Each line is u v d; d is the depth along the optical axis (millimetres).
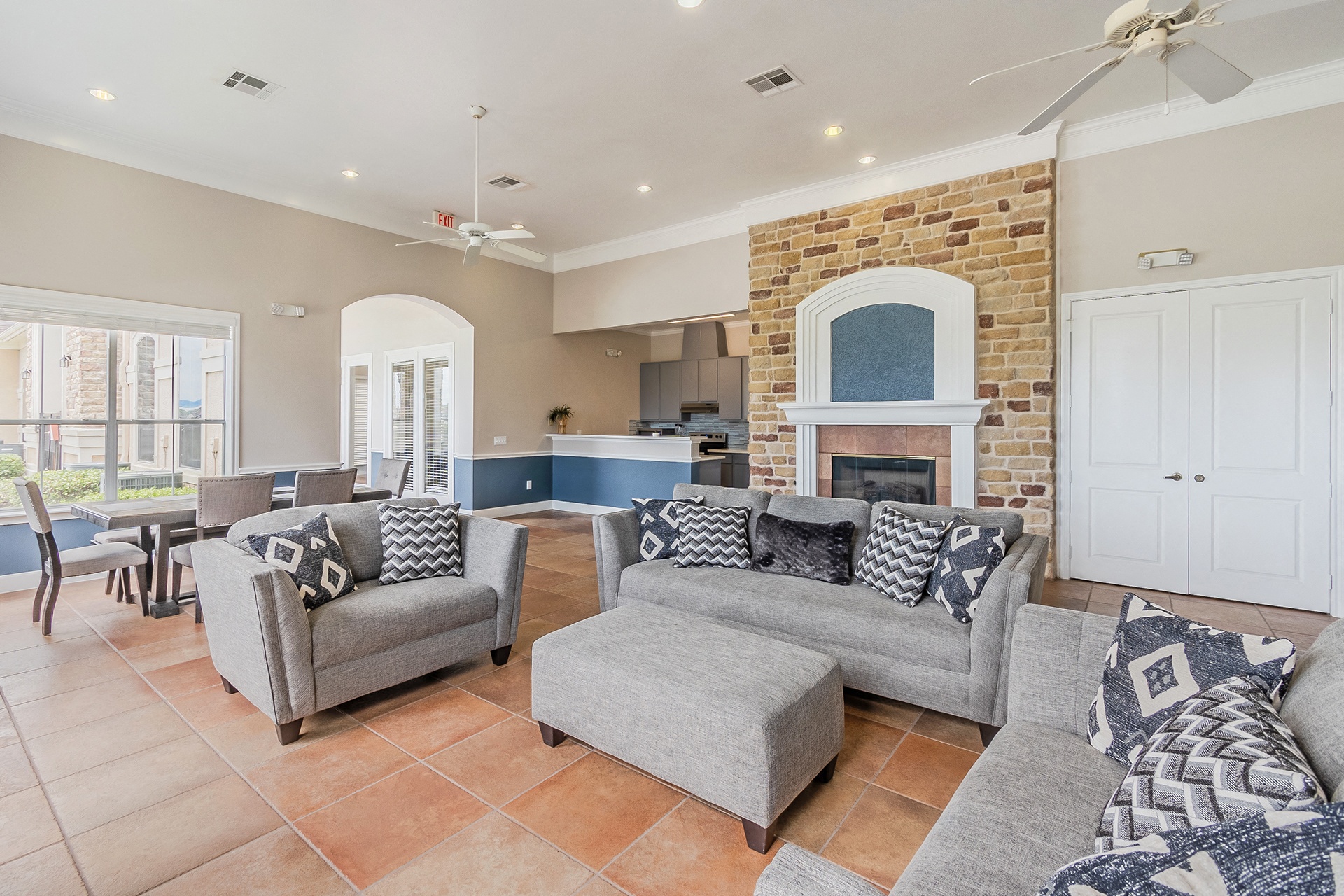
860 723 2623
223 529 4305
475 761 2301
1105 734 1531
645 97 3982
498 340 7465
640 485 7469
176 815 1970
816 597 2859
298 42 3381
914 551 2832
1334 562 3832
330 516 3154
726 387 8734
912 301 5062
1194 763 1099
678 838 1891
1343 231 3760
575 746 2418
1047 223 4504
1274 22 3295
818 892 976
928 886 1138
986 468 4773
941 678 2486
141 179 4676
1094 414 4535
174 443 4969
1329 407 3822
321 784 2143
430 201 5840
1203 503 4195
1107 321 4469
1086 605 4027
